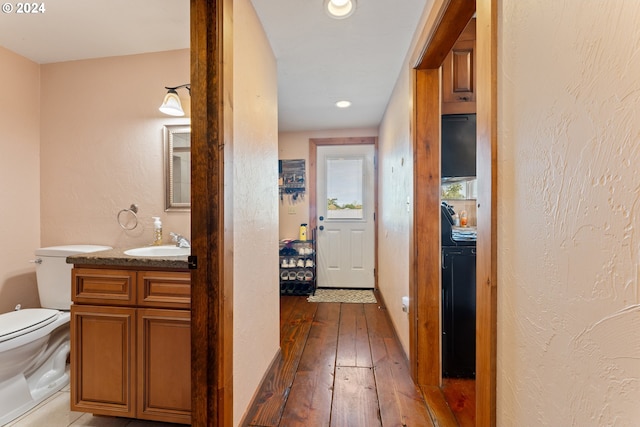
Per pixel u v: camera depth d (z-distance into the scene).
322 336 2.42
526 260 0.67
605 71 0.46
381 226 3.41
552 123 0.58
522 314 0.69
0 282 1.99
